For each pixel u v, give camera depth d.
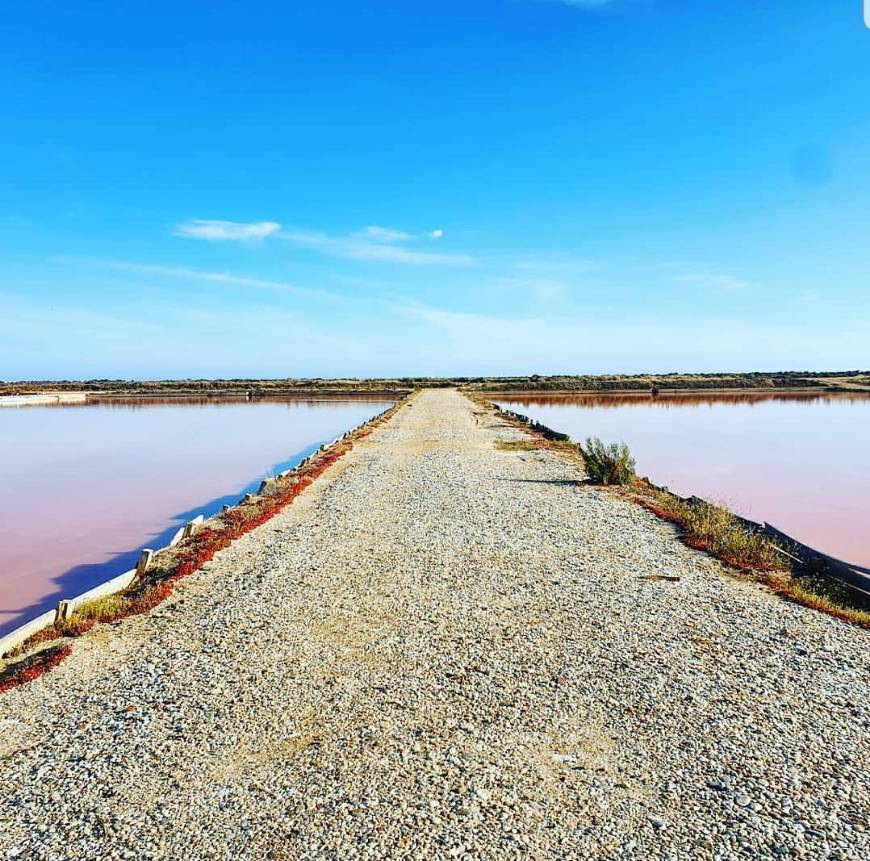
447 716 6.20
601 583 9.94
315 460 23.69
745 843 4.52
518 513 14.59
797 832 4.62
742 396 78.81
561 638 7.95
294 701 6.54
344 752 5.64
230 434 39.78
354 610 8.95
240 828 4.75
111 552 14.34
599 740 5.79
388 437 30.73
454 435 31.17
